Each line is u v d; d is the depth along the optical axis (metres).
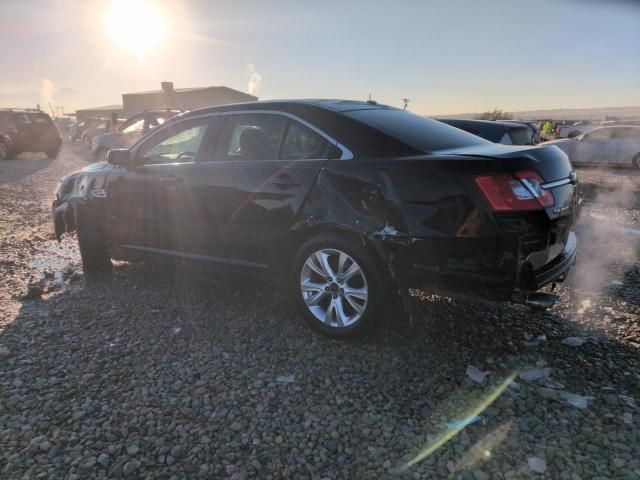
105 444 2.47
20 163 17.64
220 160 4.02
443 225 2.94
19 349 3.46
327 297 3.55
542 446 2.40
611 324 3.68
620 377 2.97
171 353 3.41
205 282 4.81
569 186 3.24
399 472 2.27
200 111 4.30
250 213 3.76
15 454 2.40
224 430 2.58
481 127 9.84
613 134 15.48
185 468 2.31
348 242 3.29
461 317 3.84
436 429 2.56
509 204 2.81
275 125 3.79
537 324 3.73
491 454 2.36
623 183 12.14
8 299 4.45
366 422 2.63
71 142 33.91
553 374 3.04
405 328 3.67
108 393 2.91
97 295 4.54
